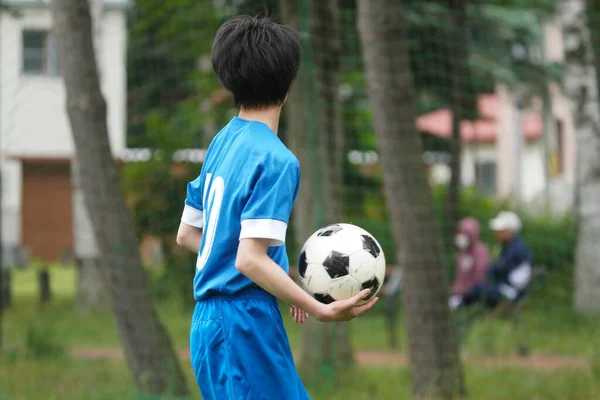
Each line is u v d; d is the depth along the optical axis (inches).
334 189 767.1
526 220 1487.5
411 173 626.2
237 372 275.9
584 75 1222.3
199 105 1294.3
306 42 698.8
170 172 1285.7
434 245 631.8
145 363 635.5
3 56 1088.8
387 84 620.4
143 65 1315.2
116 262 635.5
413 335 634.8
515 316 943.7
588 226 1228.5
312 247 293.0
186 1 1192.2
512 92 1743.4
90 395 669.3
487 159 2699.3
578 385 704.4
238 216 273.3
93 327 1194.6
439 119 1985.7
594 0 1291.8
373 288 289.3
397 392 698.8
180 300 1317.7
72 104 630.5
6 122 986.7
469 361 872.3
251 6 873.5
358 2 631.8
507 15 1533.0
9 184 2378.2
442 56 1268.5
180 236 308.0
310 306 268.5
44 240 2514.8
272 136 279.9
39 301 1600.6
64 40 628.4
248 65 280.5
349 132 1416.1
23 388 707.4
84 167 633.6
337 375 750.5
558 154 2335.1
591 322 1128.2
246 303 277.6
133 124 1342.3
